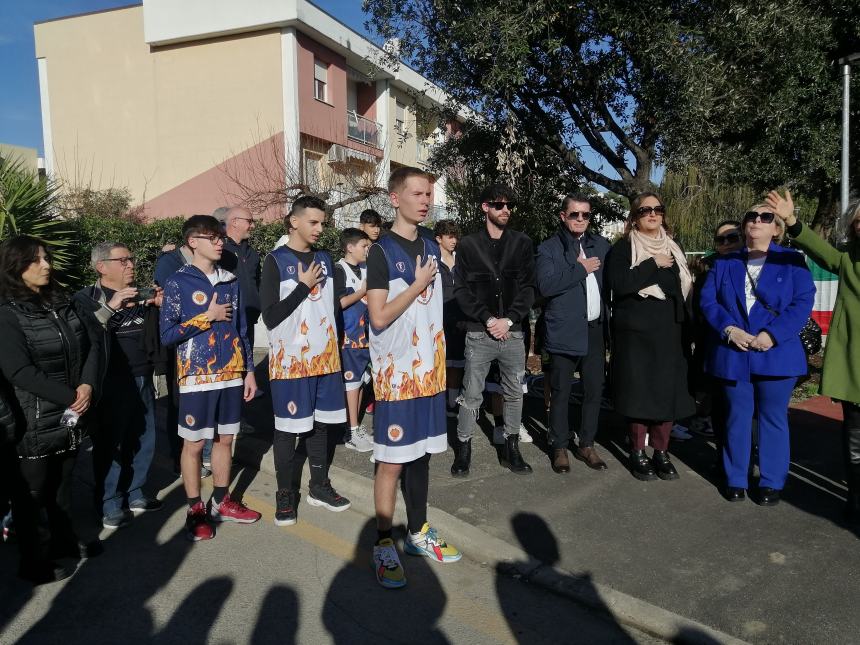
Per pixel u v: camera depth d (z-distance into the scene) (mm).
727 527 3643
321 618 2893
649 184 9336
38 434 3068
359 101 23078
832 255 3754
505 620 2895
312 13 17969
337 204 14164
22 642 2715
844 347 3631
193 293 3646
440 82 9195
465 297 4246
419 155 24828
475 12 7543
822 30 7941
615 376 4352
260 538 3729
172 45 19031
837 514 3779
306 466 4785
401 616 2916
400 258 3111
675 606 2893
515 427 4543
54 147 20844
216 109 18797
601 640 2750
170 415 4742
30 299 3117
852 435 3658
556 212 10195
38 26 20469
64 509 3332
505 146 9547
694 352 4715
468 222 10695
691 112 7070
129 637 2748
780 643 2615
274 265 3787
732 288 3926
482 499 4078
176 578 3254
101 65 20000
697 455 4875
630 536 3559
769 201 3820
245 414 6102
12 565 3416
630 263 4191
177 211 19562
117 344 3814
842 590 2971
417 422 3172
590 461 4609
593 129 9430
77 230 8727
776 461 3885
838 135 9266
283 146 18047
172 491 4516
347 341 5062
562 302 4375
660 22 7203
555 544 3480
